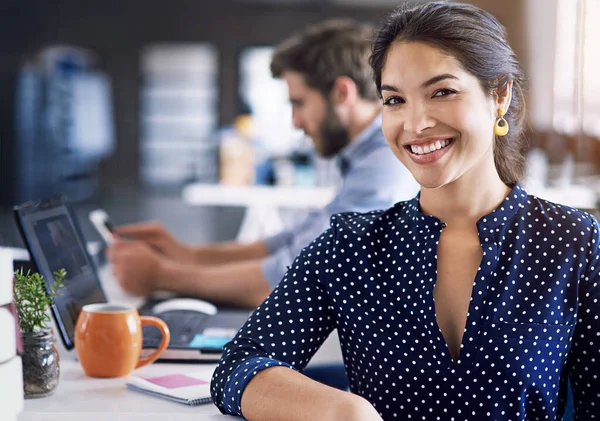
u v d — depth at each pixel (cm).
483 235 123
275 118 1287
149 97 1338
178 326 182
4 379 107
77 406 128
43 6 1291
